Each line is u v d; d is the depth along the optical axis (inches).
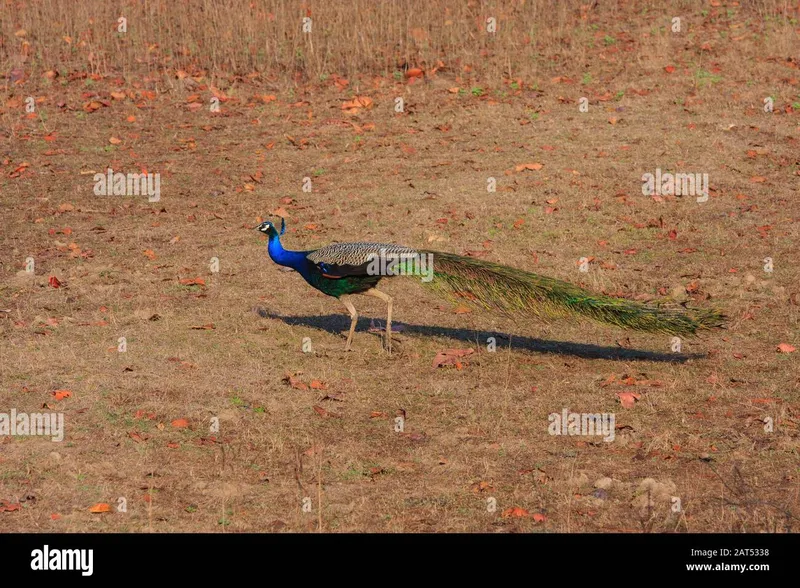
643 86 1224.2
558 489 490.0
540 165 1019.9
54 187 992.9
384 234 890.1
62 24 1391.5
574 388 611.8
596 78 1254.9
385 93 1240.2
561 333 711.1
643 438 544.4
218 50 1334.9
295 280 802.2
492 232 892.0
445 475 505.7
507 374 633.0
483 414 575.2
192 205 959.0
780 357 653.3
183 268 815.1
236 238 886.4
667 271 812.0
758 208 932.0
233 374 621.6
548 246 867.4
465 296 647.1
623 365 648.4
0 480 487.2
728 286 776.3
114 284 781.3
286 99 1232.2
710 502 475.8
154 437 535.8
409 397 597.0
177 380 608.4
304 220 924.0
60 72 1279.5
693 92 1202.0
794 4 1435.8
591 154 1052.5
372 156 1070.4
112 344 660.1
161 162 1058.7
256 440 538.6
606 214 926.4
